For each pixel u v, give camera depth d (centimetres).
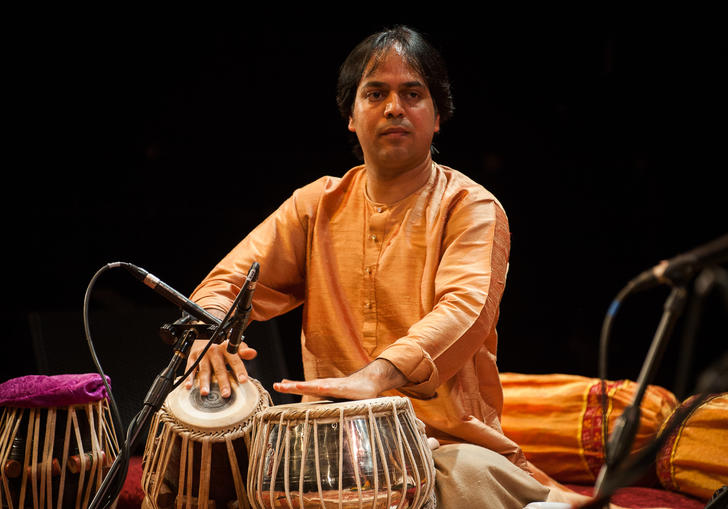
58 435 693
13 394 688
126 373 984
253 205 1602
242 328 603
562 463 970
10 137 1552
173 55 1563
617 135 1523
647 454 370
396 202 771
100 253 1583
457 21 1529
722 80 1436
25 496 688
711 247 388
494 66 1541
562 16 1493
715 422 871
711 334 1401
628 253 1545
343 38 1565
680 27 1434
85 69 1552
